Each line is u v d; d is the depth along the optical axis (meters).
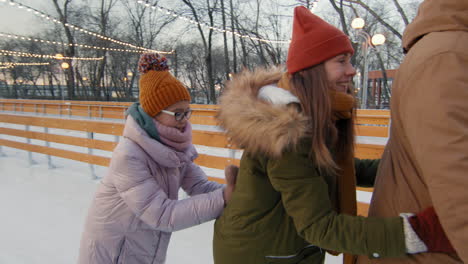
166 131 1.16
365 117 5.88
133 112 1.17
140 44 21.12
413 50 0.60
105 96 21.52
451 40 0.53
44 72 22.73
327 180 0.81
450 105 0.49
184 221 1.02
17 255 2.14
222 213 0.98
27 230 2.51
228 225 0.89
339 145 0.84
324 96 0.70
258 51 19.84
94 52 20.89
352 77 0.80
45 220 2.70
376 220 0.64
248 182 0.81
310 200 0.68
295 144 0.65
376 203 0.80
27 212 2.88
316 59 0.71
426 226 0.60
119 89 21.41
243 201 0.83
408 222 0.61
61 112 12.59
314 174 0.70
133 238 1.17
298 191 0.68
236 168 1.06
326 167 0.71
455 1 0.56
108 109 10.91
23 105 14.06
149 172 1.12
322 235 0.66
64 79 21.69
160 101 1.14
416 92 0.55
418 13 0.65
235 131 0.73
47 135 4.45
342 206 0.84
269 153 0.68
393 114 0.68
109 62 21.17
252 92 0.76
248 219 0.82
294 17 0.79
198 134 2.77
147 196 1.05
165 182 1.19
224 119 0.78
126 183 1.05
